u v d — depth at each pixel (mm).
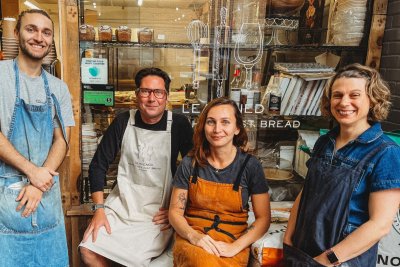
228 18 2449
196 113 2508
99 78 2326
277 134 2699
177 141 2145
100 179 2162
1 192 1681
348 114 1382
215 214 1850
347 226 1370
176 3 2447
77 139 2285
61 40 2180
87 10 2400
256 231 1803
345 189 1366
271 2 2486
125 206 2145
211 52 2484
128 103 2447
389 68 2387
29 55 1683
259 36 2477
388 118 2406
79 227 2334
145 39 2396
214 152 1862
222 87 2516
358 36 2449
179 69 2521
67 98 1915
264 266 1793
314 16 2592
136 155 2121
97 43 2322
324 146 1529
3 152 1619
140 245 1992
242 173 1832
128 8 2434
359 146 1394
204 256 1640
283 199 2574
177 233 1859
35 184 1695
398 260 1738
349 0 2432
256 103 2547
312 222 1426
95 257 1976
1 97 1654
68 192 2324
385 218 1299
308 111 2551
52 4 6043
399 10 2295
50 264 1846
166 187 2127
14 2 5363
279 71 2584
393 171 1288
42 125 1755
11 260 1724
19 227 1718
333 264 1360
